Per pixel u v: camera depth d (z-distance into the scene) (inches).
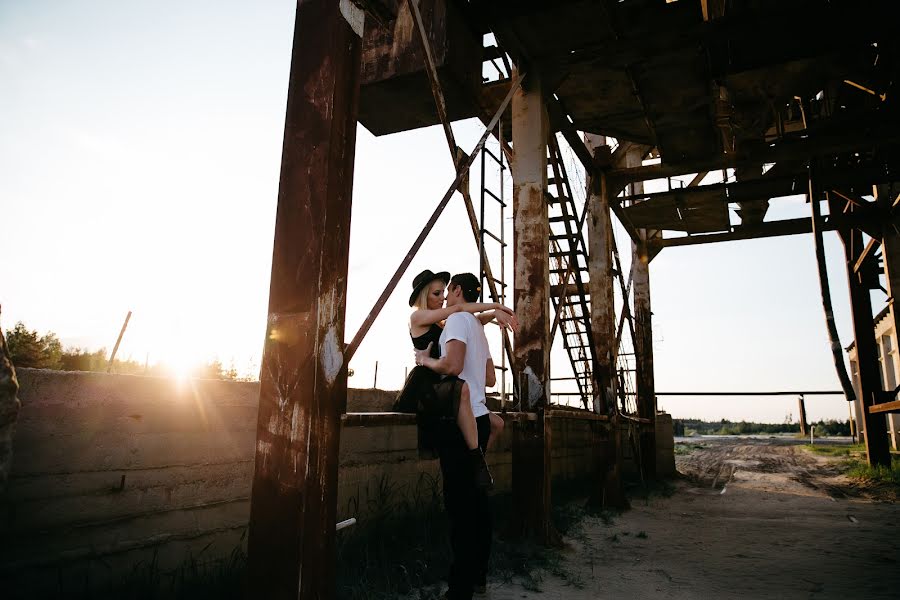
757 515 263.0
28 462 86.5
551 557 167.3
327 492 72.8
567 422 372.2
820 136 285.1
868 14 196.7
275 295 77.5
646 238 462.0
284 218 79.2
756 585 141.9
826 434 1898.4
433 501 197.9
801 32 207.5
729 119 269.1
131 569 100.3
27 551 86.0
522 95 221.9
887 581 144.5
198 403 115.6
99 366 912.3
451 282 133.2
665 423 459.8
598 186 331.6
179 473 110.6
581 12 193.6
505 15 191.6
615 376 298.7
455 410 107.7
